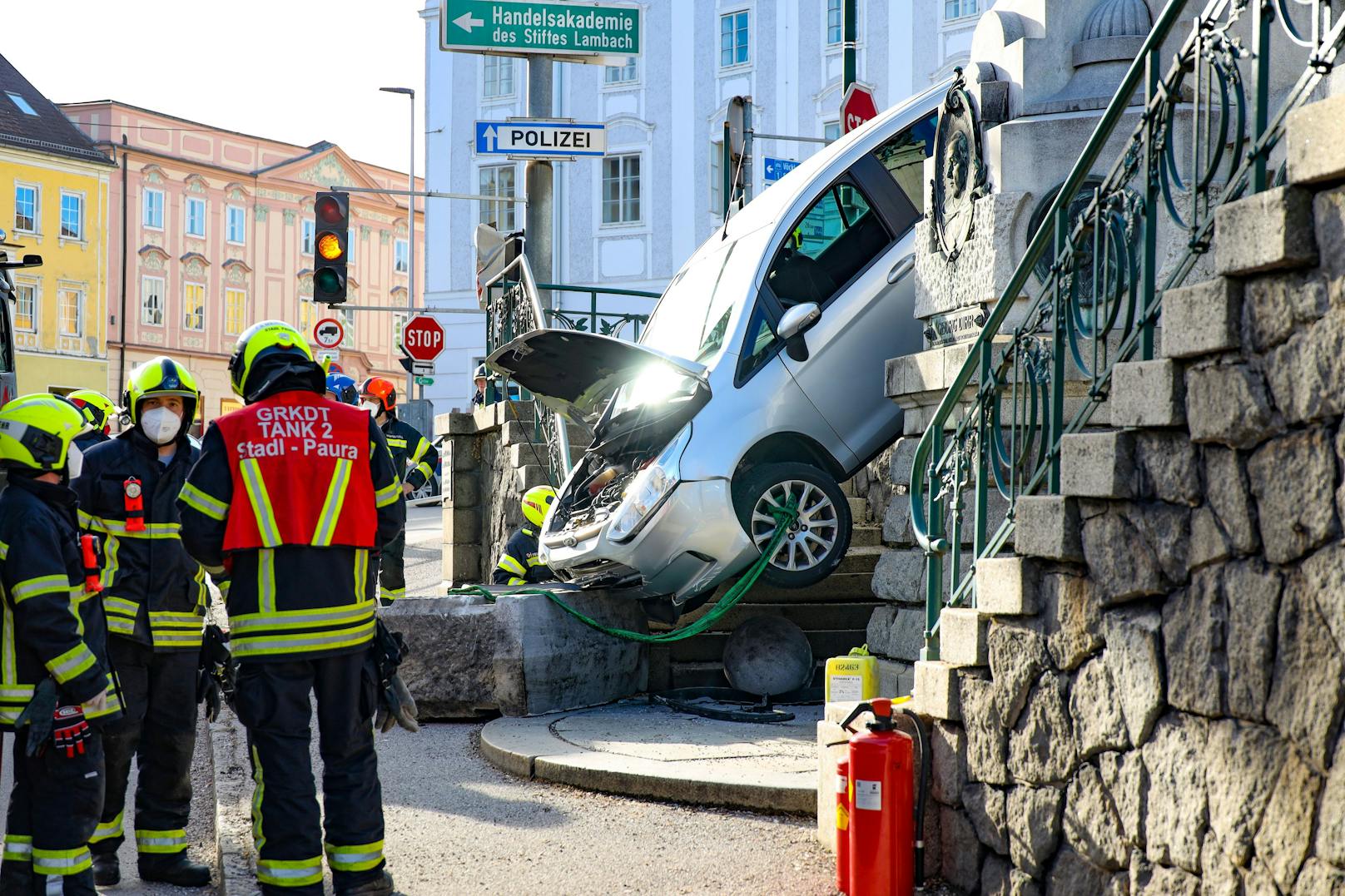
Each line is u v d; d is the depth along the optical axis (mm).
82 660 4590
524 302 13352
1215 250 3633
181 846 5461
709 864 5355
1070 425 4633
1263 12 3787
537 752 7121
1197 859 3715
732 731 7723
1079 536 4246
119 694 4859
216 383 61594
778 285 9016
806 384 8836
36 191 54188
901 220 9352
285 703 4730
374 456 4977
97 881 5367
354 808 4832
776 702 8703
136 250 58094
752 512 8500
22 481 4684
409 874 5352
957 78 7445
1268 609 3488
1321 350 3316
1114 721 4070
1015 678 4547
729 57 33594
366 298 67250
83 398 7719
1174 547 3842
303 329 64938
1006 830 4598
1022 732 4512
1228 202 3930
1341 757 3230
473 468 14602
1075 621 4262
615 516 8516
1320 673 3307
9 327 10914
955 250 7312
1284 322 3436
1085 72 7008
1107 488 4031
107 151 56844
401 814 6289
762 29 33125
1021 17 7262
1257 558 3545
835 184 9312
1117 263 4504
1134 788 3977
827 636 9195
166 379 5363
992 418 5277
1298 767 3373
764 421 8648
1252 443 3551
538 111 13266
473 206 36438
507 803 6445
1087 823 4191
